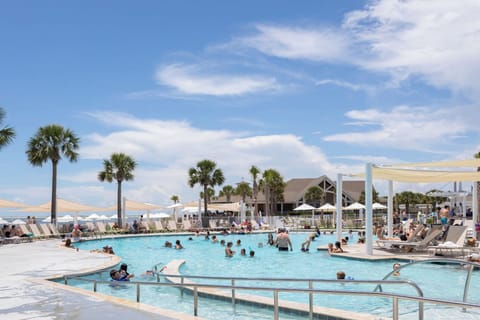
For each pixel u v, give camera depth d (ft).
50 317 23.89
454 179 72.79
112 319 23.35
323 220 138.10
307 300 34.04
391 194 78.59
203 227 136.26
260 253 72.74
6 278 38.58
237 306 30.66
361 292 19.70
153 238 110.42
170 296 34.76
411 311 23.85
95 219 163.53
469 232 80.38
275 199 227.20
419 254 60.54
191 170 183.93
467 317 22.16
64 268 45.55
